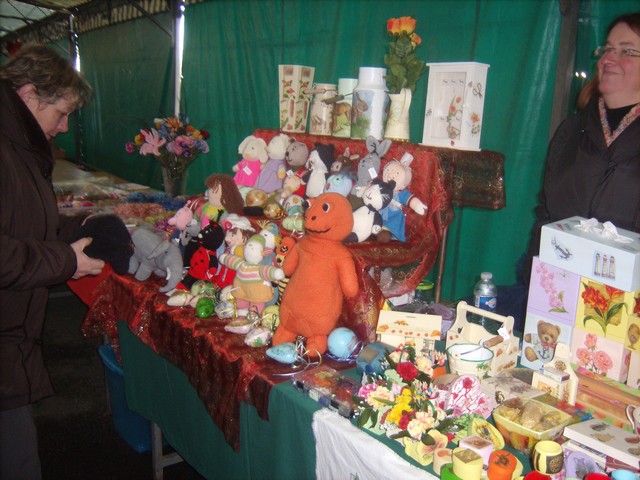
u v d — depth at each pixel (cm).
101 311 227
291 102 234
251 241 173
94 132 664
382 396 118
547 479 96
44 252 132
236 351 154
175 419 196
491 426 112
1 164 129
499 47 200
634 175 144
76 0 589
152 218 268
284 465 136
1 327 136
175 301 186
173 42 404
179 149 337
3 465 143
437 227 168
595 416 119
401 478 103
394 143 180
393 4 233
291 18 290
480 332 147
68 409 297
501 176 171
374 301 152
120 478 241
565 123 164
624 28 141
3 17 689
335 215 144
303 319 147
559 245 128
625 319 119
